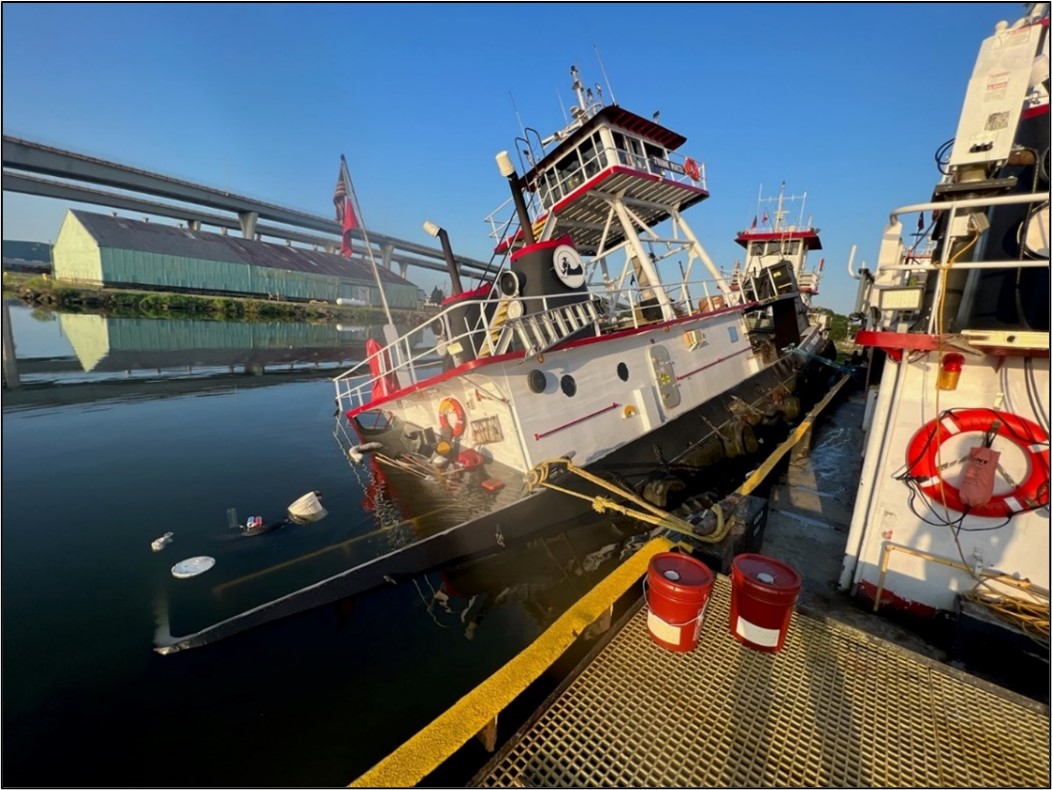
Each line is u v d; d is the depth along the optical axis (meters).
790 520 7.16
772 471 8.61
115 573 5.26
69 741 3.59
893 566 4.69
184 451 9.51
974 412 4.14
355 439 10.65
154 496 7.23
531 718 3.18
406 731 3.89
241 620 4.51
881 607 4.78
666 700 3.33
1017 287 4.30
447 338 7.87
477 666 4.54
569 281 8.86
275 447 9.90
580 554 6.43
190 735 3.72
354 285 63.59
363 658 4.55
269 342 33.44
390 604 5.18
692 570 3.84
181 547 5.79
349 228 12.75
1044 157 4.34
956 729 3.10
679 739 3.05
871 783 2.78
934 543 4.47
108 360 22.06
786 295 16.02
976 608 4.04
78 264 46.53
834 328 31.16
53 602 4.79
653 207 13.69
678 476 8.31
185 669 4.18
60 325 34.41
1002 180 3.67
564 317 8.50
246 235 67.00
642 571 4.82
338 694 4.17
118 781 3.38
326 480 7.93
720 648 3.80
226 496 7.25
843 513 7.47
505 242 13.38
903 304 4.18
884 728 3.11
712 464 9.54
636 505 7.40
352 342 35.50
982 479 4.03
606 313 10.36
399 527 6.20
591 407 8.09
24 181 49.53
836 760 2.91
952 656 4.11
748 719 3.17
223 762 3.57
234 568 5.35
